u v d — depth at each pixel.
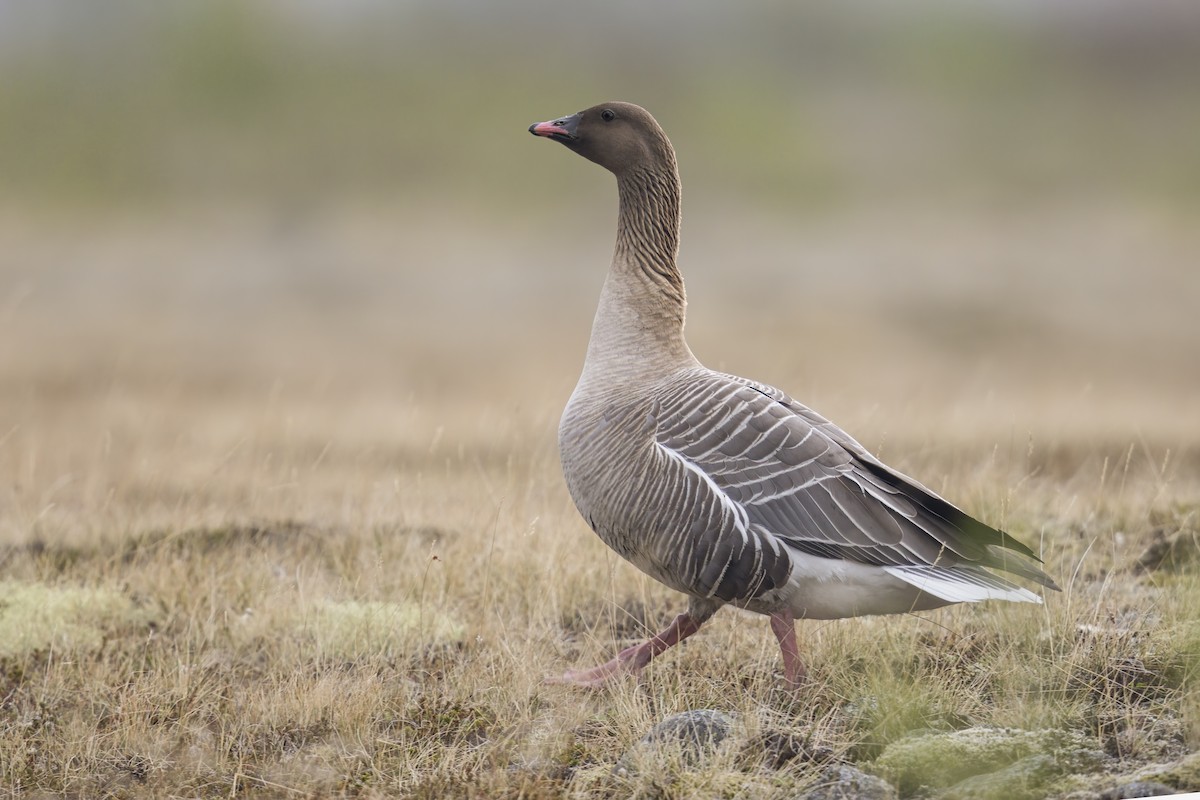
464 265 60.28
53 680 9.78
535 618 10.58
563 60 120.00
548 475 14.31
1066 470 16.06
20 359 32.84
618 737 8.41
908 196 88.00
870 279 53.88
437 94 106.19
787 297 48.66
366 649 10.09
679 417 9.02
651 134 10.33
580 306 48.97
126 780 8.51
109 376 30.14
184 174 92.00
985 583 8.34
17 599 11.02
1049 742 7.91
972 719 8.51
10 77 99.38
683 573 8.86
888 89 118.31
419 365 33.84
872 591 8.62
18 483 14.95
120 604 11.17
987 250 63.28
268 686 9.59
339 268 58.44
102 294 49.78
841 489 8.65
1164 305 46.88
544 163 95.12
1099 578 11.02
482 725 8.94
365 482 14.91
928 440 15.23
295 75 107.12
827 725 8.38
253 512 14.07
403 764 8.33
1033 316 44.53
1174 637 8.99
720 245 66.69
